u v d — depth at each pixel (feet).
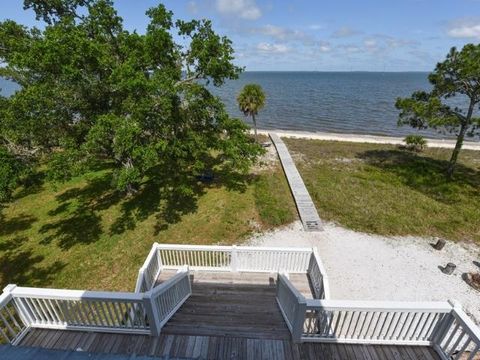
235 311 19.62
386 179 53.67
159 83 30.96
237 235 36.17
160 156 37.32
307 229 37.32
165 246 24.56
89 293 15.26
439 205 43.57
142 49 35.29
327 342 15.99
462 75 43.91
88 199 46.52
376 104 172.45
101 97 34.53
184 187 42.09
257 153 46.09
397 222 38.73
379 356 15.26
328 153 72.02
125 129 28.43
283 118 133.90
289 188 49.98
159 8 36.29
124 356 6.11
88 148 29.73
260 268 25.29
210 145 43.21
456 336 20.53
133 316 16.06
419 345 15.74
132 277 29.19
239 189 49.06
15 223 40.34
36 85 29.94
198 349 15.70
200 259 25.99
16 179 29.17
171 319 18.33
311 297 22.63
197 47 38.37
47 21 45.83
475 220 39.06
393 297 26.37
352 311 14.82
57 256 33.01
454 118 48.21
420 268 30.27
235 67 40.19
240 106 75.31
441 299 26.16
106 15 36.14
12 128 30.73
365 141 86.22
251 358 15.19
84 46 29.63
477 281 27.61
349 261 31.35
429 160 65.92
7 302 15.16
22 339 15.94
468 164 63.36
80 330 16.55
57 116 31.73
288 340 16.34
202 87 37.96
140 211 42.16
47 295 15.21
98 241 35.50
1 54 43.45
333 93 242.17
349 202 44.52
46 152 35.91
